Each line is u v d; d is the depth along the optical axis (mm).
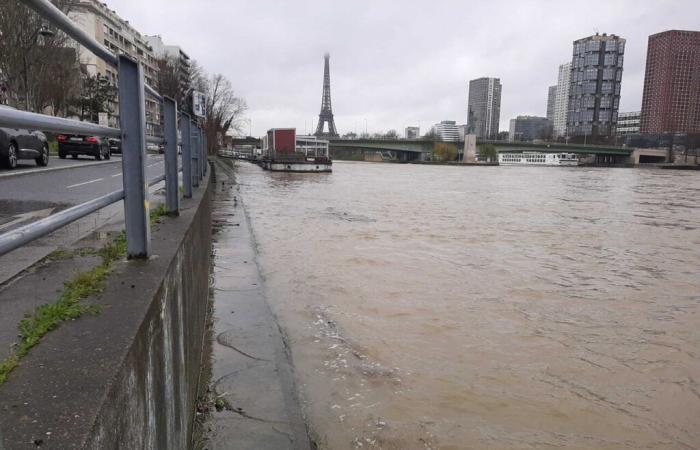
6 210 6809
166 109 5027
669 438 5402
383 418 5305
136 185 3002
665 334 8359
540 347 7602
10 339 1951
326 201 28234
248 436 4230
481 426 5359
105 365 1646
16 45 22797
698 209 29141
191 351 4148
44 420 1354
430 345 7391
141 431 1913
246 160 92250
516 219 22938
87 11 71875
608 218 24375
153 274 2670
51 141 29766
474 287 10766
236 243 12625
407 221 20875
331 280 10531
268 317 7137
